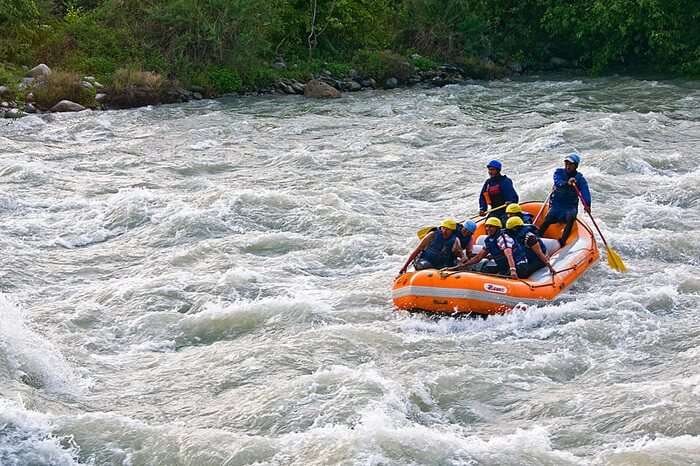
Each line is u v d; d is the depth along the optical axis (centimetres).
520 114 2703
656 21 3491
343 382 962
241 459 826
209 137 2425
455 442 838
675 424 875
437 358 1059
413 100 3048
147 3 3303
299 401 931
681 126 2420
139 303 1262
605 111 2709
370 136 2384
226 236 1559
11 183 1905
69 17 3250
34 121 2567
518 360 1056
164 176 1998
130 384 1023
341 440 836
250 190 1734
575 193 1359
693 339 1093
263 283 1330
